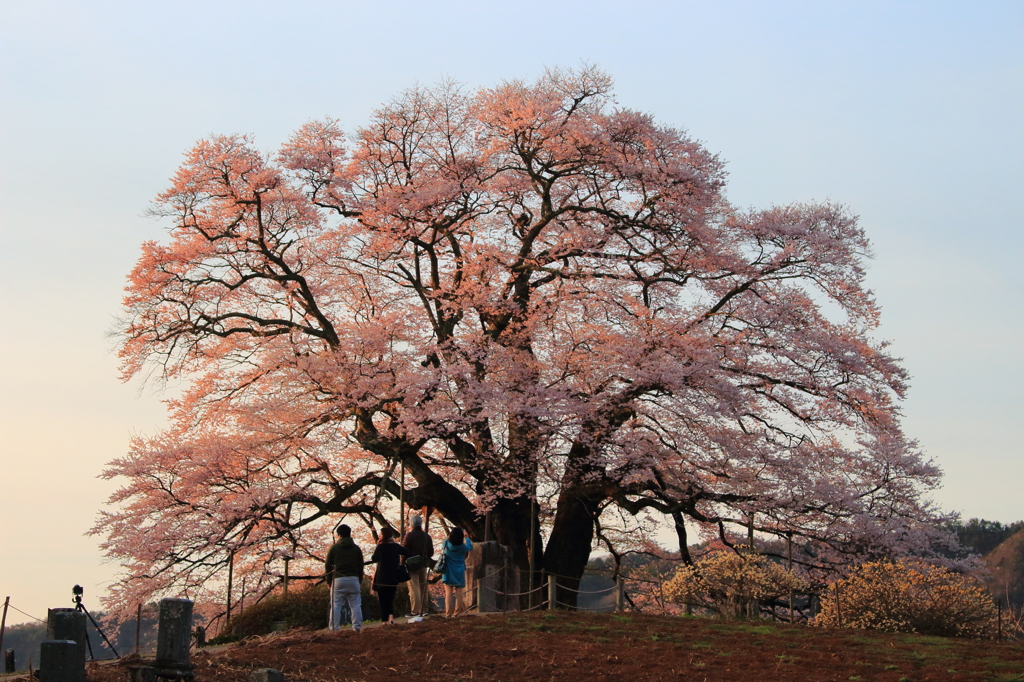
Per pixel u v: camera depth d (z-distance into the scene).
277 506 23.17
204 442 23.59
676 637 14.58
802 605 21.52
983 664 12.38
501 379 23.45
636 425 22.97
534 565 23.42
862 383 23.75
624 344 23.05
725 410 21.66
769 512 22.53
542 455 22.67
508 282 24.77
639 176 24.53
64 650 9.91
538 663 12.78
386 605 16.02
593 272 24.78
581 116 24.75
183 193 24.06
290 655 13.04
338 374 23.20
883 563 20.48
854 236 24.59
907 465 22.66
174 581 22.62
